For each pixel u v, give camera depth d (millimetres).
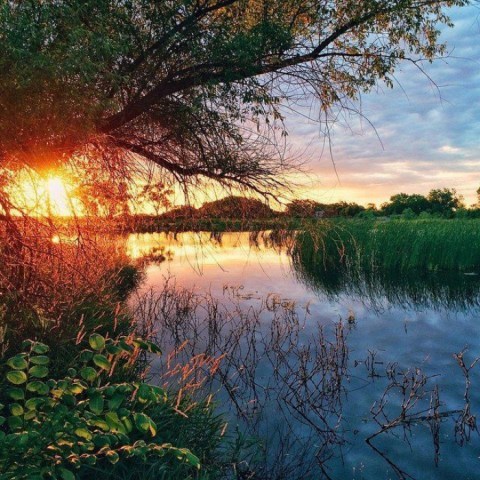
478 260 15219
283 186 5988
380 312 9500
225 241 22109
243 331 7777
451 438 4391
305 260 14922
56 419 2242
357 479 3686
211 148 5758
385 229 15789
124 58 4934
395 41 5875
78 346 4789
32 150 3979
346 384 5664
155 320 8359
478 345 7309
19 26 3381
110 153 5461
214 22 5477
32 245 4504
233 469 3680
